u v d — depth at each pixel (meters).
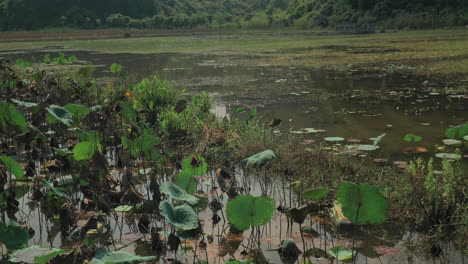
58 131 5.82
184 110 6.64
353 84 10.63
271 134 6.04
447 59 15.05
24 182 4.63
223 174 3.98
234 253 3.13
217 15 79.94
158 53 23.97
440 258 2.96
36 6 82.19
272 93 9.78
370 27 45.12
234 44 31.05
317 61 16.48
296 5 74.12
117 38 48.88
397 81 10.77
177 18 75.31
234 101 8.95
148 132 5.39
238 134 6.04
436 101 8.19
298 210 3.01
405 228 3.42
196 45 31.20
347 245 3.17
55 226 3.71
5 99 7.30
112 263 2.45
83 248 3.26
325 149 5.32
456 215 3.43
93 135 4.68
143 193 4.28
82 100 7.54
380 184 4.12
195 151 5.36
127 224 3.68
